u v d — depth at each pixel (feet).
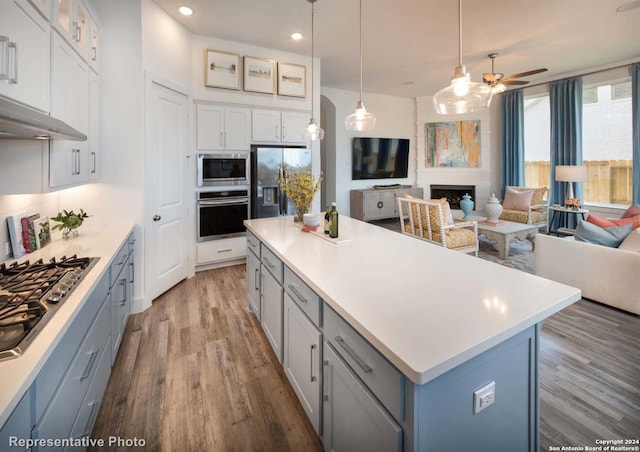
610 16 11.66
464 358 2.92
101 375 5.70
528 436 4.00
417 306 3.84
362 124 8.20
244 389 6.59
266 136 14.57
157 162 10.78
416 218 13.37
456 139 24.50
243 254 14.53
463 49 14.65
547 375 6.79
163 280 11.33
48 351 3.23
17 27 4.80
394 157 24.94
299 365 5.67
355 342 3.72
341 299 4.04
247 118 14.07
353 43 13.89
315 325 4.88
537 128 21.57
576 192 18.75
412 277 4.85
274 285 6.95
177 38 11.68
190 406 6.10
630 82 17.22
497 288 4.39
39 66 5.49
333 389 4.39
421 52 14.98
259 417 5.87
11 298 4.21
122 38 9.59
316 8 10.88
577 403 5.99
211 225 13.58
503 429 3.74
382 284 4.56
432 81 20.13
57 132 4.94
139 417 5.82
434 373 2.70
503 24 12.20
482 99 5.79
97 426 5.60
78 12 7.48
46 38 5.75
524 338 3.84
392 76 18.95
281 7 10.80
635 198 16.15
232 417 5.86
